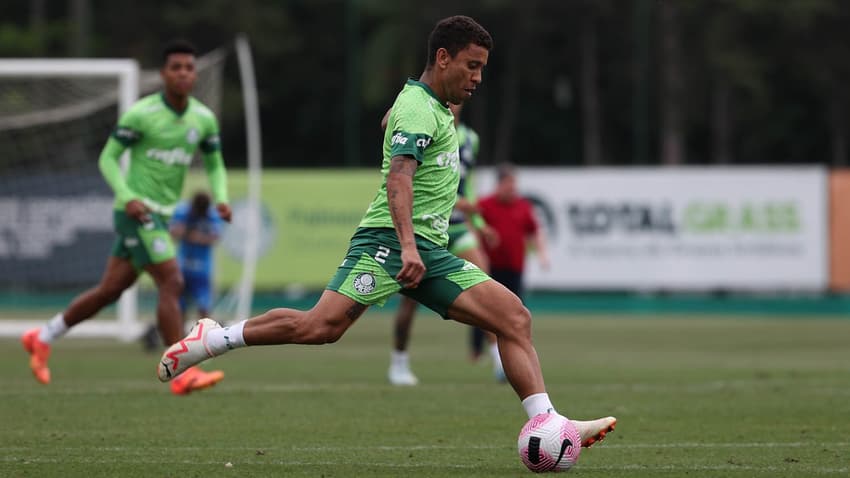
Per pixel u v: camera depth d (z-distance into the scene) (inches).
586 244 3895.2
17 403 1392.7
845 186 3860.7
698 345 2613.2
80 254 2719.0
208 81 2620.6
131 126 1466.5
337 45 7504.9
